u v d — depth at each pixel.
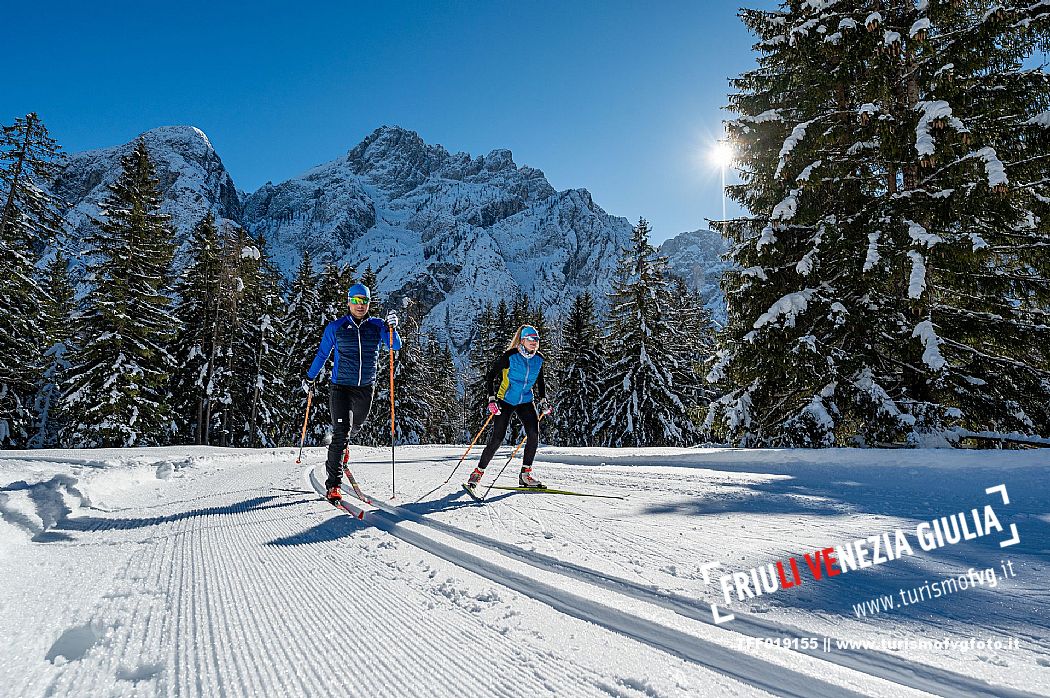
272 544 3.09
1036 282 9.24
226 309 28.61
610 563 2.48
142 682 1.47
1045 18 8.61
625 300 28.77
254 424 28.97
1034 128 9.06
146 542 3.14
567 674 1.51
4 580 2.34
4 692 1.36
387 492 5.05
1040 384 9.16
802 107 11.43
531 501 4.33
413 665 1.58
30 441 28.83
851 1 10.42
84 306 23.91
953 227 9.58
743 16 12.48
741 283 11.72
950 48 9.36
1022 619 1.75
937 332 9.67
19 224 22.70
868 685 1.34
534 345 5.11
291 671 1.55
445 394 54.88
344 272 33.41
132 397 22.70
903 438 8.91
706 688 1.40
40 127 23.03
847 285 10.29
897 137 9.39
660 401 27.12
